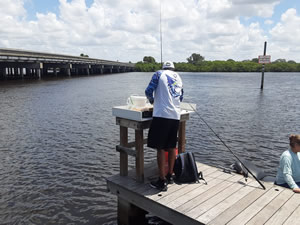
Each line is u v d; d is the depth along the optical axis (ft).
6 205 16.51
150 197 11.54
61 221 14.84
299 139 12.30
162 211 10.98
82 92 86.79
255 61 497.87
